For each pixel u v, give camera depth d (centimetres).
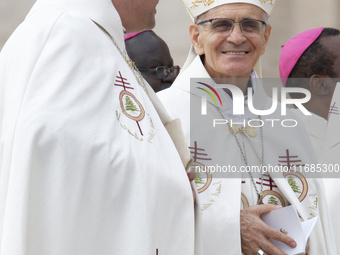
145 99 1103
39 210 930
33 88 966
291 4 2992
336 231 1582
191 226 1035
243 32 1393
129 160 982
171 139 1115
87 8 1098
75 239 941
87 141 956
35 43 1012
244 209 1321
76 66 1005
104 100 1011
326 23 2975
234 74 1416
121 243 966
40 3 1098
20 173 914
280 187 1394
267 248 1273
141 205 974
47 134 933
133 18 1189
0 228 921
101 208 959
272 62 2941
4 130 969
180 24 2830
